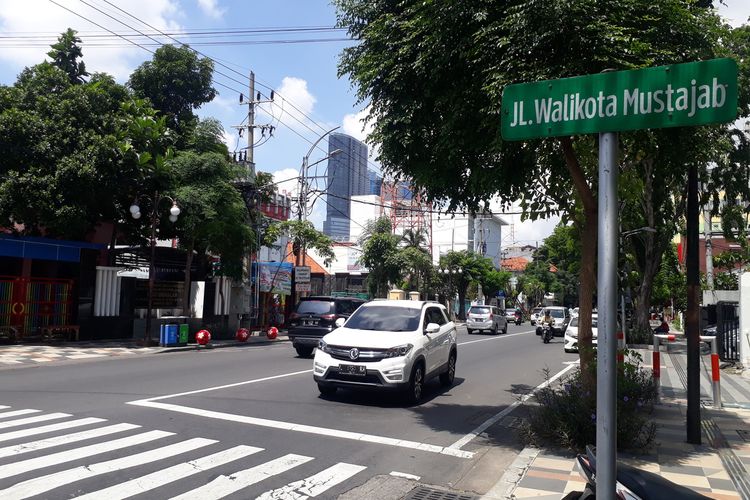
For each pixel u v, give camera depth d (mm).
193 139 23156
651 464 6809
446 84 7594
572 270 43438
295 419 8680
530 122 3295
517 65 6520
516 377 14852
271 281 31797
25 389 10625
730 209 22859
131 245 24781
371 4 8320
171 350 19297
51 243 19625
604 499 2689
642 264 29344
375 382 9883
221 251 22453
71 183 18719
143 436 7285
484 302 62812
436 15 6988
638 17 6598
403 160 8641
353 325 11328
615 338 2758
